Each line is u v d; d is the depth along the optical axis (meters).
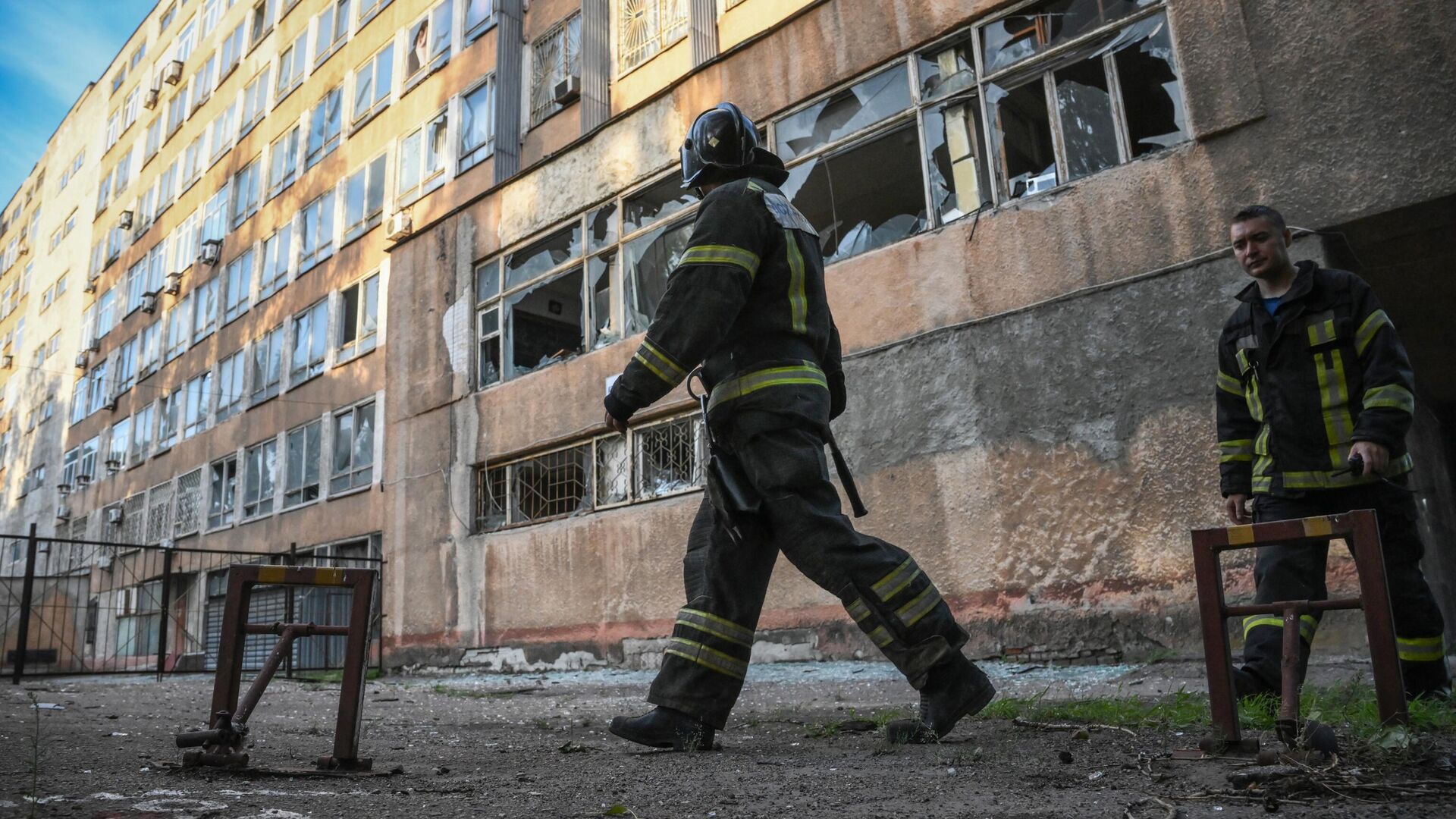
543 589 12.11
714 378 3.10
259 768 2.74
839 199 10.33
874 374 9.16
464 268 14.41
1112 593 7.45
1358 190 6.86
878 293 9.30
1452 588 8.34
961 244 8.83
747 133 3.33
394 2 19.36
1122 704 3.77
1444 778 2.12
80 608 25.81
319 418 18.91
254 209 23.22
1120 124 8.17
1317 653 6.41
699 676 3.13
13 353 38.84
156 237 28.30
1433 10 6.72
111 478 28.12
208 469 22.78
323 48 21.64
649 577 10.98
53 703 6.26
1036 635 7.75
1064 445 7.90
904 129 9.66
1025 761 2.64
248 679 10.52
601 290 12.67
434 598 13.62
